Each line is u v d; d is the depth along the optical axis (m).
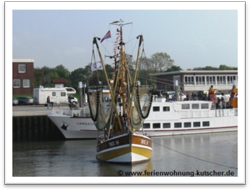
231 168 51.97
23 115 85.44
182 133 83.06
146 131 79.94
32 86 135.12
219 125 86.50
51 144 74.69
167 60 172.00
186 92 134.75
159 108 80.88
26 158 60.38
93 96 54.03
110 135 55.59
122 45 53.59
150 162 54.84
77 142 76.06
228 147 67.31
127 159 51.09
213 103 91.50
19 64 134.00
